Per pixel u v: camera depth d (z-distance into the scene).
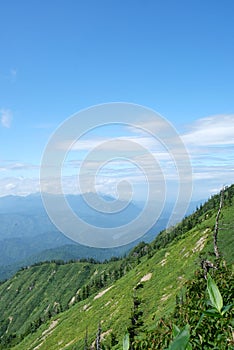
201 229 115.81
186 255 103.31
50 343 119.12
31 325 176.75
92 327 100.50
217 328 3.23
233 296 4.84
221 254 7.36
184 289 5.81
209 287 2.52
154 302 84.62
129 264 173.25
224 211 109.62
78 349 91.62
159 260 119.00
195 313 4.23
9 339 187.50
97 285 179.00
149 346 4.14
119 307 98.12
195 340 3.27
